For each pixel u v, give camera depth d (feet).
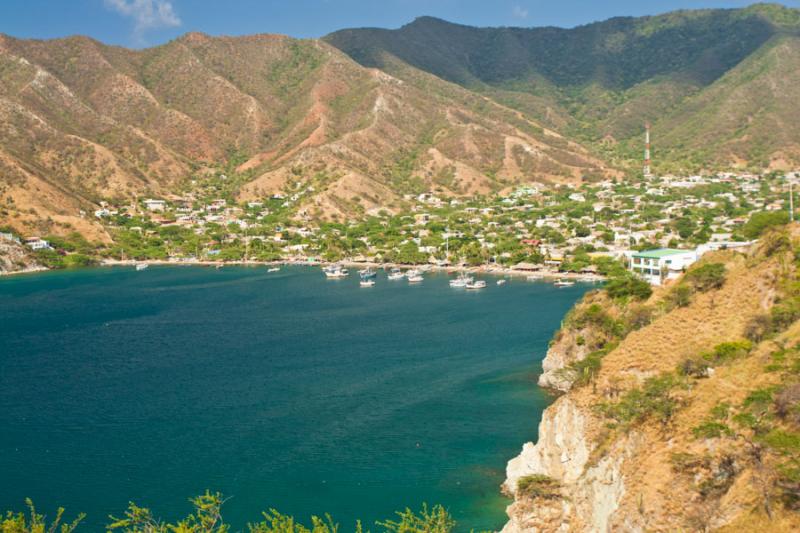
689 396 223.30
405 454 311.27
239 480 292.40
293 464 305.32
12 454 323.16
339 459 308.60
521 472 277.44
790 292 262.47
